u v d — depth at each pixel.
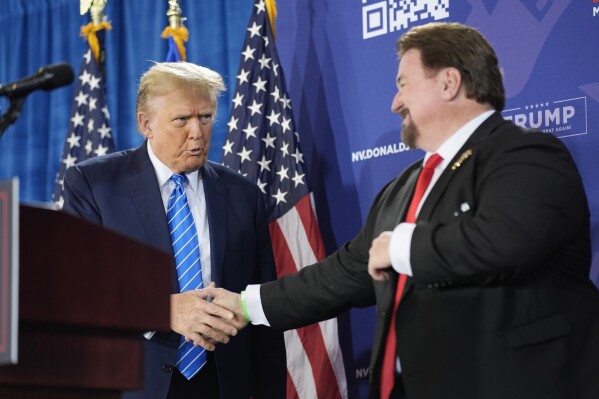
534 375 2.40
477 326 2.46
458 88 2.69
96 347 1.96
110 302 1.92
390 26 4.33
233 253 3.49
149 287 2.00
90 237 1.91
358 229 4.35
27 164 5.34
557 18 3.89
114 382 1.98
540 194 2.41
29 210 1.83
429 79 2.70
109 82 5.09
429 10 4.22
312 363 4.13
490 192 2.45
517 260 2.36
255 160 4.30
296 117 4.55
